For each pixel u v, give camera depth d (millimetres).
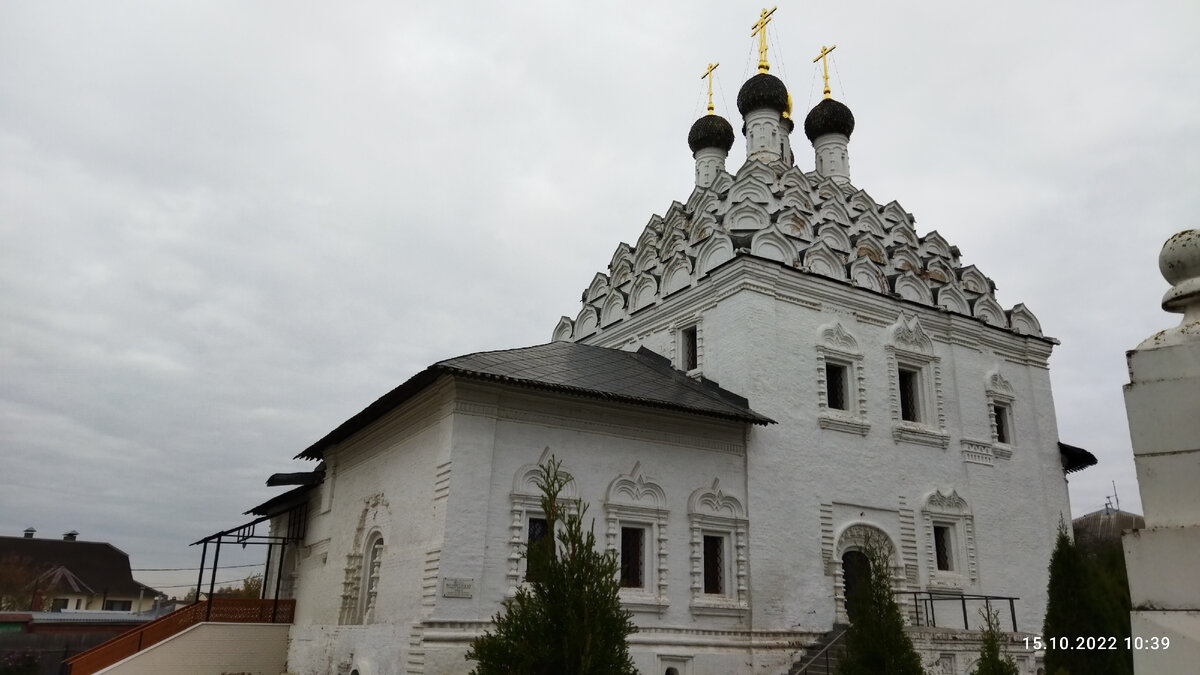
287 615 23875
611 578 10414
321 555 21906
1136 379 3135
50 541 65375
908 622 20047
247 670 22656
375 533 18625
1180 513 2906
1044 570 23641
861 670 12477
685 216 26031
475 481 15648
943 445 22734
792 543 19062
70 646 32594
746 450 19172
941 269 25828
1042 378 25984
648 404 17109
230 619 23344
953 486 22516
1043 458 24984
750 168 24516
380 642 16422
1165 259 3301
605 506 16938
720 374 20703
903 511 21266
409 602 15859
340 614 19188
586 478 16953
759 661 17594
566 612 9898
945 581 21328
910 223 27625
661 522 17531
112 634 33531
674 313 23016
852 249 24234
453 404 15867
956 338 24125
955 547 22062
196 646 22219
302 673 20922
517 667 9727
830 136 29031
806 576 19000
